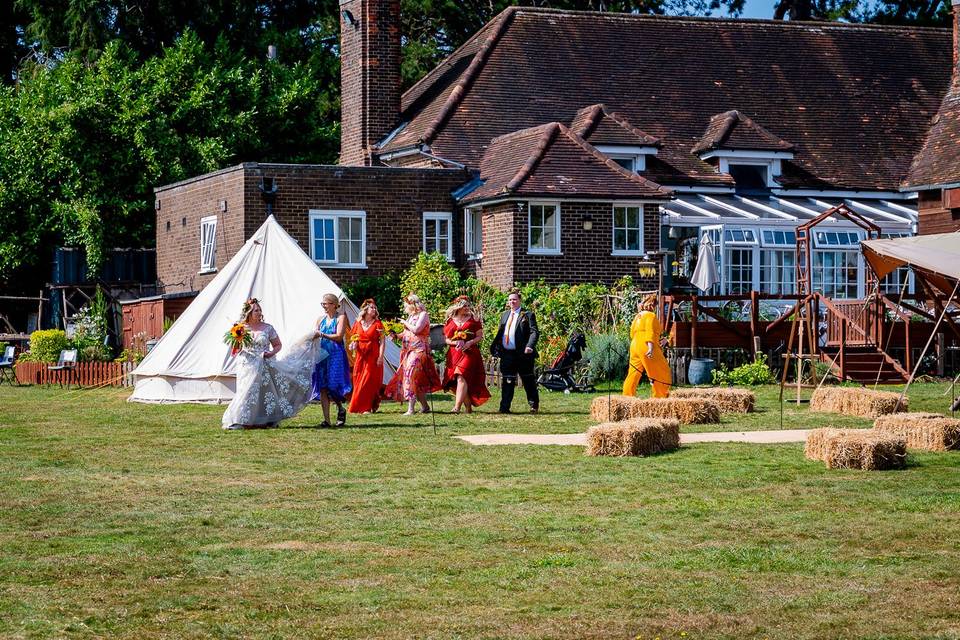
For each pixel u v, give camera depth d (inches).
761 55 1699.1
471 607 332.8
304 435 700.7
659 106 1595.7
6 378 1337.4
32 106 1745.8
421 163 1486.2
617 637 307.3
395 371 954.7
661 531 424.2
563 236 1327.5
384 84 1545.3
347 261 1384.1
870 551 394.3
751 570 370.6
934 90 1722.4
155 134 1716.3
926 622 317.1
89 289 1683.1
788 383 1098.1
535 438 673.6
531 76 1581.0
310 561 383.2
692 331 1138.0
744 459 586.2
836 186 1550.2
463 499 484.1
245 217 1350.9
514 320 832.3
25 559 387.2
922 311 1152.2
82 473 559.5
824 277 1438.2
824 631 310.3
